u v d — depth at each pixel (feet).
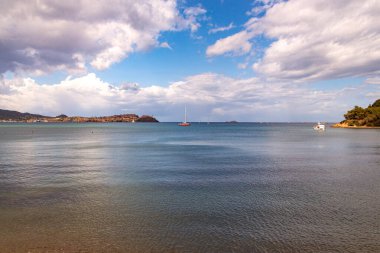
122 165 122.62
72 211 60.08
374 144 240.73
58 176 97.91
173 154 165.89
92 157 151.02
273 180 91.97
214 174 102.06
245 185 84.79
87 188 80.38
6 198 69.87
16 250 42.86
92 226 51.93
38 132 475.31
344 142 263.90
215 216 57.47
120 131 528.63
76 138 321.93
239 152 177.99
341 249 43.96
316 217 57.21
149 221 54.49
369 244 45.60
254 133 472.85
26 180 91.04
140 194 74.02
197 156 155.94
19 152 175.94
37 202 66.59
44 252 42.32
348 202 67.62
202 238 47.26
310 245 45.14
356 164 127.65
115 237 47.34
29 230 50.06
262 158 147.95
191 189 79.56
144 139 307.17
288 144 242.17
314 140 292.61
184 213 59.11
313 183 87.86
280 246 44.70
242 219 55.83
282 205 65.00
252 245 44.96
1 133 437.17
